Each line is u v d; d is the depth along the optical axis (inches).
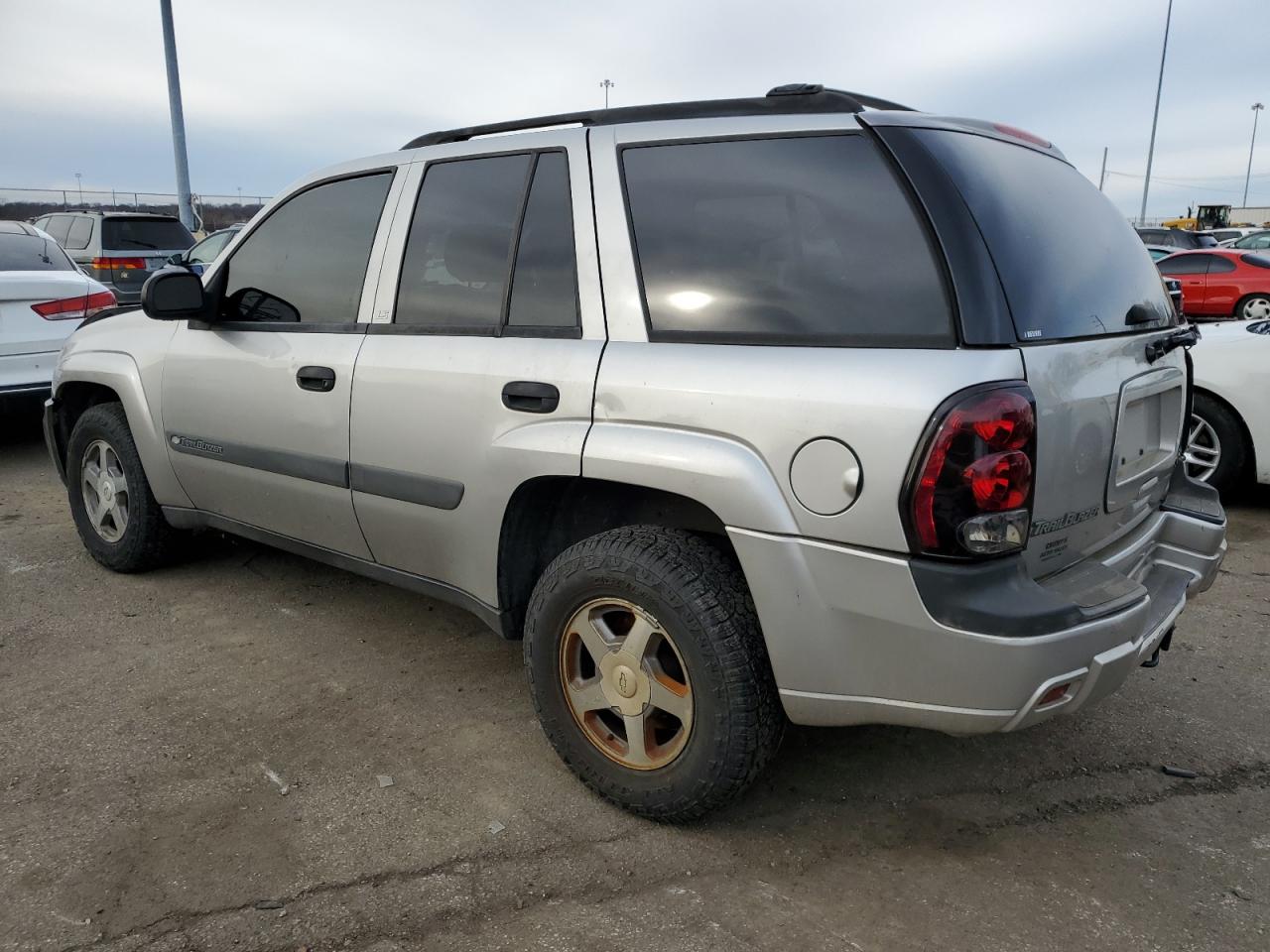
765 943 84.5
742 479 87.7
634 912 88.3
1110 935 85.7
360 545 130.7
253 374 136.7
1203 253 603.5
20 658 139.6
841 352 85.9
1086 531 94.7
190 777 109.2
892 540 81.6
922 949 84.0
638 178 103.0
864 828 101.7
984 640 79.6
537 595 104.3
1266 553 193.0
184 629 150.5
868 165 90.0
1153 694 132.8
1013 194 93.9
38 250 294.4
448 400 112.3
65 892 89.7
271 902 88.8
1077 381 88.5
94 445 171.2
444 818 102.2
